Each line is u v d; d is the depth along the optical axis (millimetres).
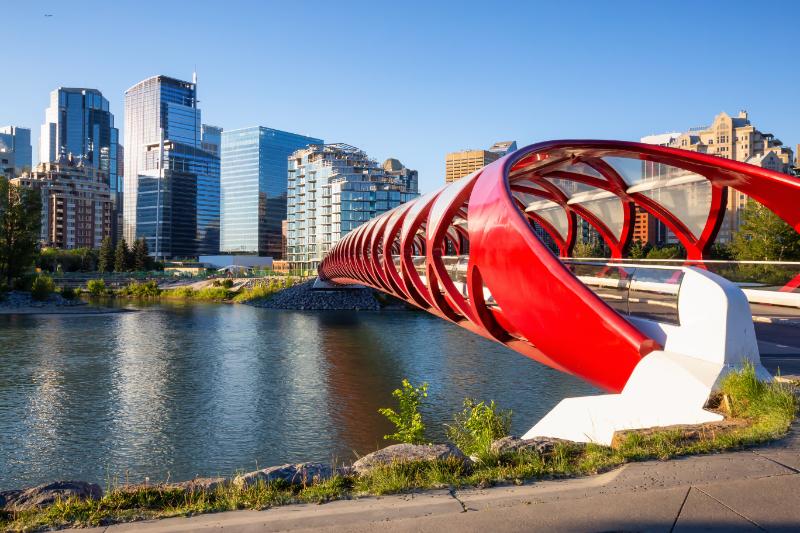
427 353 43625
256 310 88750
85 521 5027
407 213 19453
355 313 83625
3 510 5402
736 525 4203
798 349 11734
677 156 16672
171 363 41000
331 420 26359
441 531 4363
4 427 25578
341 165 159625
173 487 5707
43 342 51906
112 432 24812
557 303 9883
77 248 187625
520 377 33594
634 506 4609
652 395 8203
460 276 18203
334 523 4637
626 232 27422
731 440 5988
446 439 22281
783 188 15656
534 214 35281
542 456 6137
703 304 8570
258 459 21438
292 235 181375
